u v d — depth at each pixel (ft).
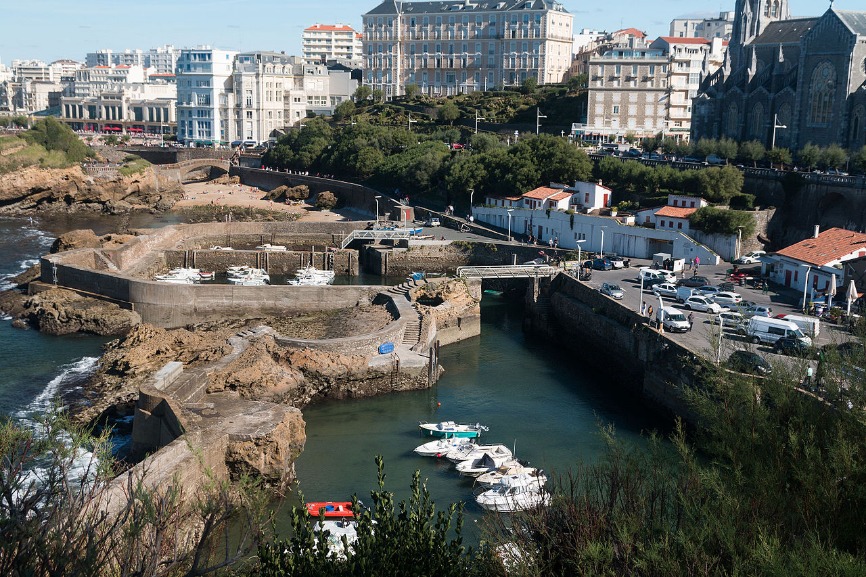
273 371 289.74
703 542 89.71
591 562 90.68
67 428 106.32
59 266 414.41
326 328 352.08
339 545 174.50
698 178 492.54
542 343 381.19
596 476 118.73
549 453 246.47
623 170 547.90
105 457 98.78
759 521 91.40
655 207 500.74
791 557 82.02
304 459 245.24
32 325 376.07
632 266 442.91
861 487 91.66
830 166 512.63
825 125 563.89
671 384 270.67
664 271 393.70
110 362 312.91
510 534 110.52
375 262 529.86
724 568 85.76
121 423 264.31
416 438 261.85
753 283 378.53
